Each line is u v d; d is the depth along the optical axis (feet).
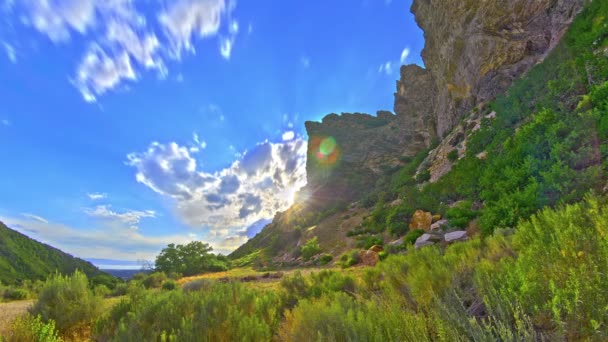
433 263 16.25
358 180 215.51
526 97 73.97
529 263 9.05
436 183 84.33
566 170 30.63
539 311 7.31
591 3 71.77
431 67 164.14
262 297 18.84
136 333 13.09
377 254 56.95
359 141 261.24
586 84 49.90
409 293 13.84
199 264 139.95
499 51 100.53
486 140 80.69
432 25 149.59
